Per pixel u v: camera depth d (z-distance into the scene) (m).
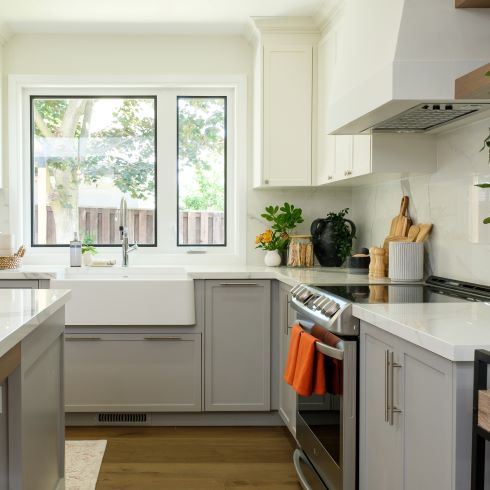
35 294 2.37
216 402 3.89
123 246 4.36
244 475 3.17
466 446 1.51
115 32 4.41
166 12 4.02
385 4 2.38
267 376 3.90
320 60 4.09
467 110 2.39
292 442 3.67
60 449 2.47
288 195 4.53
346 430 2.26
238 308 3.88
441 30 2.20
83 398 3.85
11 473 1.83
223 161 4.64
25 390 1.89
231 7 3.91
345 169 3.54
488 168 2.61
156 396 3.87
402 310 2.07
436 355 1.61
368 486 2.16
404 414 1.83
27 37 4.41
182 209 4.63
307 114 4.16
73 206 4.60
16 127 4.41
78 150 4.59
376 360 2.07
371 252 3.48
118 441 3.66
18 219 4.45
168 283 3.79
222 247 4.64
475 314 1.98
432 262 3.17
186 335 3.86
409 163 3.08
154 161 4.62
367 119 2.61
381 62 2.32
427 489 1.68
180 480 3.10
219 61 4.48
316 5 3.84
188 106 4.62
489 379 1.48
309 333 2.67
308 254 4.24
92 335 3.83
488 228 2.62
